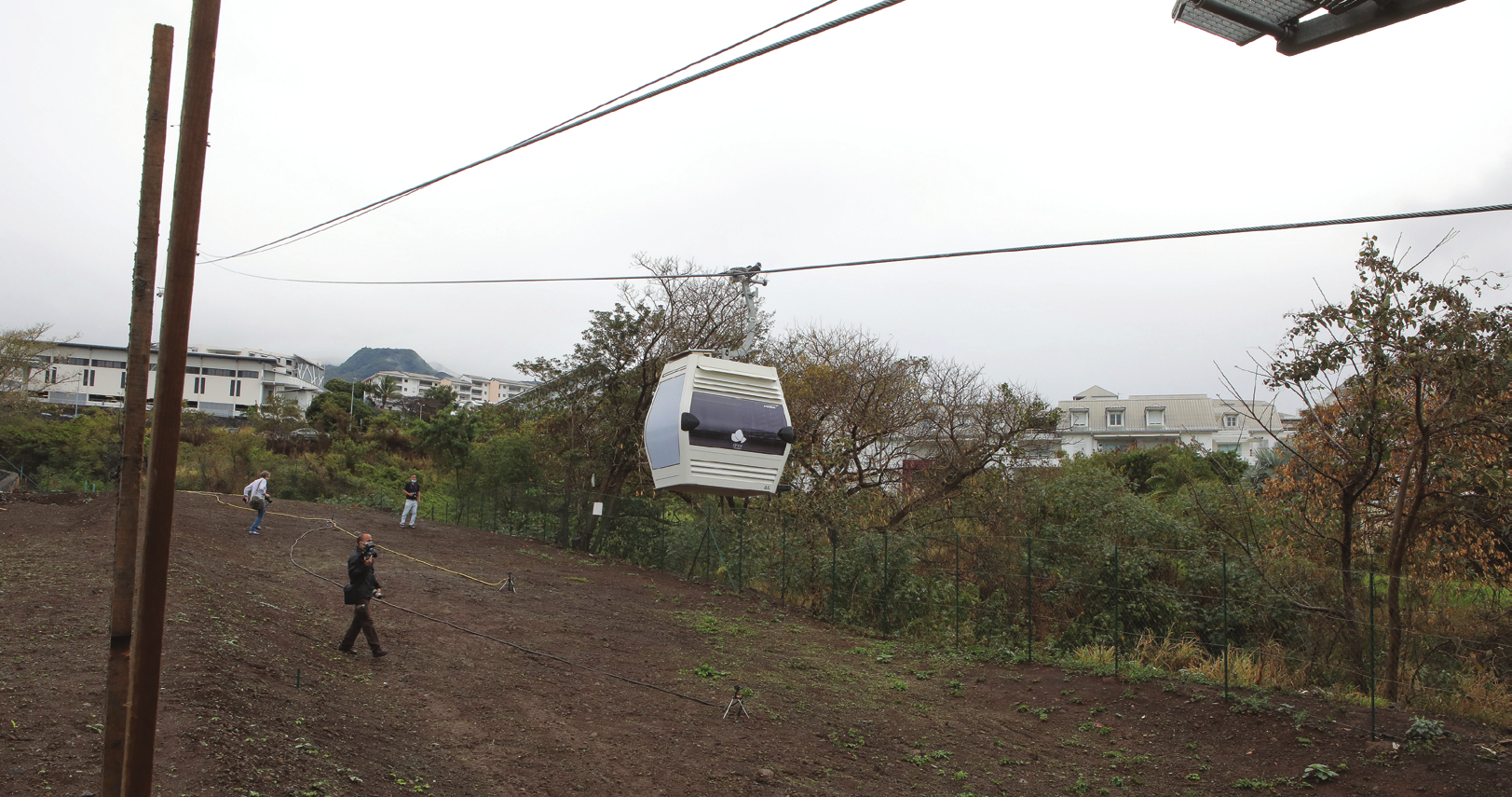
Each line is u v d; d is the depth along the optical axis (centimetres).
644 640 1731
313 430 6338
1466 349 1345
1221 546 1862
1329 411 1602
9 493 2656
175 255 449
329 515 3133
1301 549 1794
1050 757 1249
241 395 9625
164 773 715
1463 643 1413
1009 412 2708
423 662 1347
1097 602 1878
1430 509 1562
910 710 1428
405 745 980
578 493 3188
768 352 3253
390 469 5756
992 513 2552
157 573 455
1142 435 7644
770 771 1088
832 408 2938
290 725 910
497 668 1376
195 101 452
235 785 721
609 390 3250
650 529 2844
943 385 2906
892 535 2150
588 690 1338
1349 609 1477
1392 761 1098
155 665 452
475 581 2158
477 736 1061
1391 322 1426
